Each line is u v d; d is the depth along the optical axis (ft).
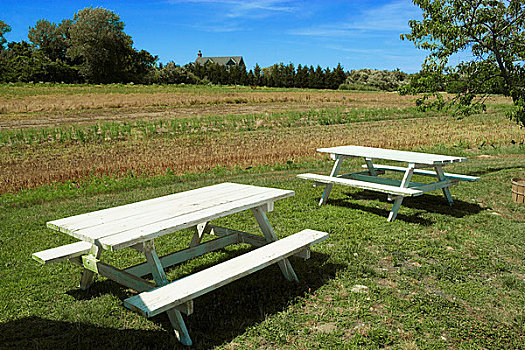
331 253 15.03
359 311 10.78
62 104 105.70
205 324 10.27
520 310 10.89
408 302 11.23
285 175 32.45
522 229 17.58
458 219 19.29
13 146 51.62
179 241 17.10
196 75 303.68
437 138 52.90
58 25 274.36
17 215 22.06
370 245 16.05
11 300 11.68
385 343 9.29
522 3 27.63
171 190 27.48
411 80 32.83
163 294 8.96
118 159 42.04
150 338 9.71
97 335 9.81
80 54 247.50
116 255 15.34
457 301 11.43
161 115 92.43
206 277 9.93
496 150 43.57
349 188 27.02
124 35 266.57
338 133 61.16
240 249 15.97
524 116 28.76
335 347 9.16
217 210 11.91
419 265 14.06
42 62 235.61
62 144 53.42
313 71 302.66
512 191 22.67
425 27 29.81
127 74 266.98
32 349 9.20
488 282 12.67
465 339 9.52
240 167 36.70
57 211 22.63
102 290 12.53
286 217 20.29
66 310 11.09
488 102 116.47
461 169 32.32
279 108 112.37
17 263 14.66
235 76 300.81
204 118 82.02
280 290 12.16
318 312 10.83
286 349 9.17
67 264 14.56
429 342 9.37
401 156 21.31
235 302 11.43
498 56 28.63
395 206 19.21
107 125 67.82
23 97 122.62
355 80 315.58
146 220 11.00
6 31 250.16
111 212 12.11
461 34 28.60
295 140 53.47
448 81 31.40
